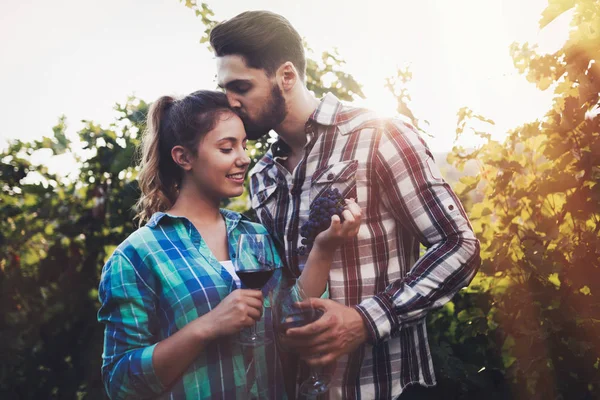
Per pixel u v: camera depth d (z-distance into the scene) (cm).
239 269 191
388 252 217
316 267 200
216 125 211
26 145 403
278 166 233
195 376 193
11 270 388
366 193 216
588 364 244
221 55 222
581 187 249
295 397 209
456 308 294
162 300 200
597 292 242
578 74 245
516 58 268
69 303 383
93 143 384
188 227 211
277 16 224
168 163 227
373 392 214
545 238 256
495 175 292
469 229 210
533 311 254
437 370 275
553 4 249
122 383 191
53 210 391
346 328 198
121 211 380
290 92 225
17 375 379
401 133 218
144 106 384
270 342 204
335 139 222
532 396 257
